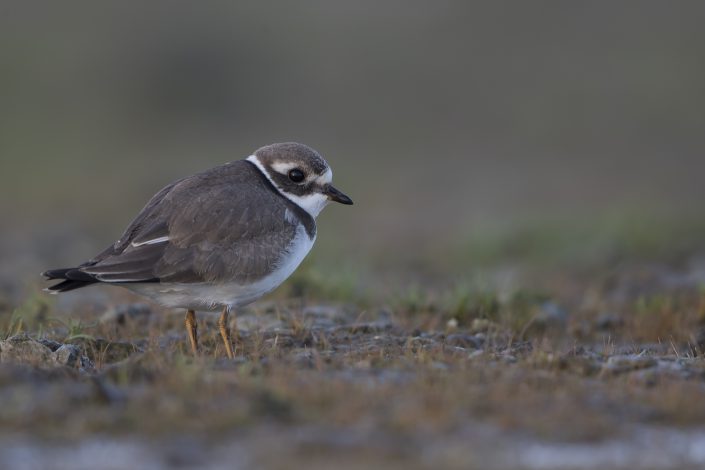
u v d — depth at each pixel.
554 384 8.10
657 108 35.88
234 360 8.91
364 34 40.69
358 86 38.31
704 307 12.18
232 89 38.16
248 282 9.53
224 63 38.75
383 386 7.73
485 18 40.66
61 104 35.94
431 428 7.02
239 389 7.59
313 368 8.66
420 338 10.30
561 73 38.09
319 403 7.36
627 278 15.62
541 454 6.75
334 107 37.34
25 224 23.55
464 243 20.34
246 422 6.99
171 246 9.28
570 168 32.09
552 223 21.42
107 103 36.44
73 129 34.28
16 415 6.96
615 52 38.69
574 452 6.81
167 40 39.53
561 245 19.80
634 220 20.69
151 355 8.66
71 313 11.67
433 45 39.88
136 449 6.61
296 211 10.06
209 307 9.62
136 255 9.22
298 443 6.68
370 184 29.70
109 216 25.00
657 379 8.43
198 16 40.66
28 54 37.97
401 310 11.98
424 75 38.50
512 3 40.78
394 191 28.89
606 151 33.72
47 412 7.02
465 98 37.44
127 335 10.77
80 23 40.12
